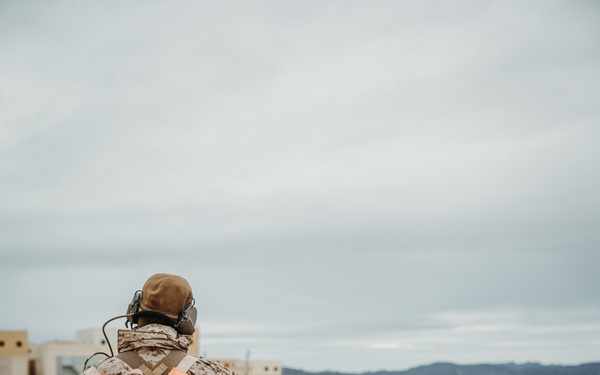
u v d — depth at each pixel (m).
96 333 68.25
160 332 4.13
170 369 4.06
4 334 67.44
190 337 4.32
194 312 4.39
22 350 67.56
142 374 3.94
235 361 81.50
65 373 65.81
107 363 4.09
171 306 4.22
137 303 4.37
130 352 4.12
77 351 67.12
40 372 69.38
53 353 66.75
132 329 4.18
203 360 4.20
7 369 66.81
